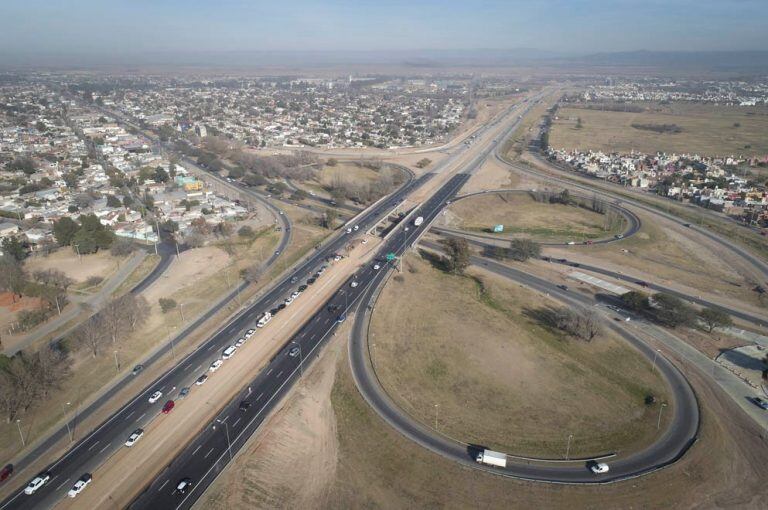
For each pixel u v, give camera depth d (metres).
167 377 137.25
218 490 101.56
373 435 117.88
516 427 121.62
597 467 108.38
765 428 121.75
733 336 162.12
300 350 148.88
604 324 168.25
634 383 138.62
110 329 151.12
